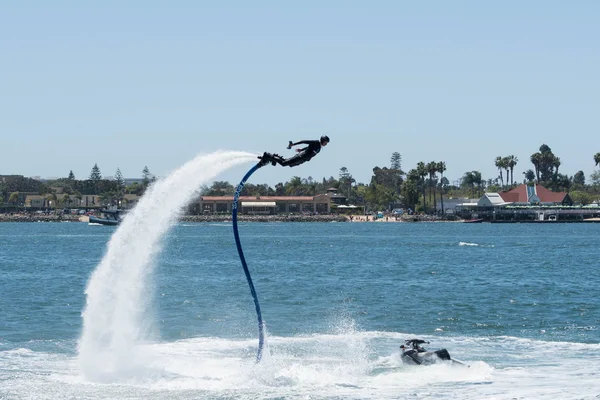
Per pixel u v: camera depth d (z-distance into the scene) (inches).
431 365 1502.2
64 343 1792.6
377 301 2746.1
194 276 3791.8
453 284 3442.4
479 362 1534.2
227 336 1927.9
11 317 2271.2
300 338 1894.7
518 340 1878.7
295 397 1298.0
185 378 1421.0
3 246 7352.4
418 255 5974.4
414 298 2842.0
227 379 1417.3
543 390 1327.5
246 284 3380.9
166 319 2225.6
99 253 6136.8
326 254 6067.9
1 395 1296.8
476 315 2364.7
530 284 3452.3
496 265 4820.4
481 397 1285.7
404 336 1932.8
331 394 1314.0
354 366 1524.4
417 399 1278.3
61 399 1279.5
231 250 6545.3
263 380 1406.3
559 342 1849.2
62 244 7775.6
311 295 2942.9
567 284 3444.9
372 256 5816.9
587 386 1354.6
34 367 1509.6
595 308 2532.0
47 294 2945.4
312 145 1378.0
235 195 1515.7
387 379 1413.6
